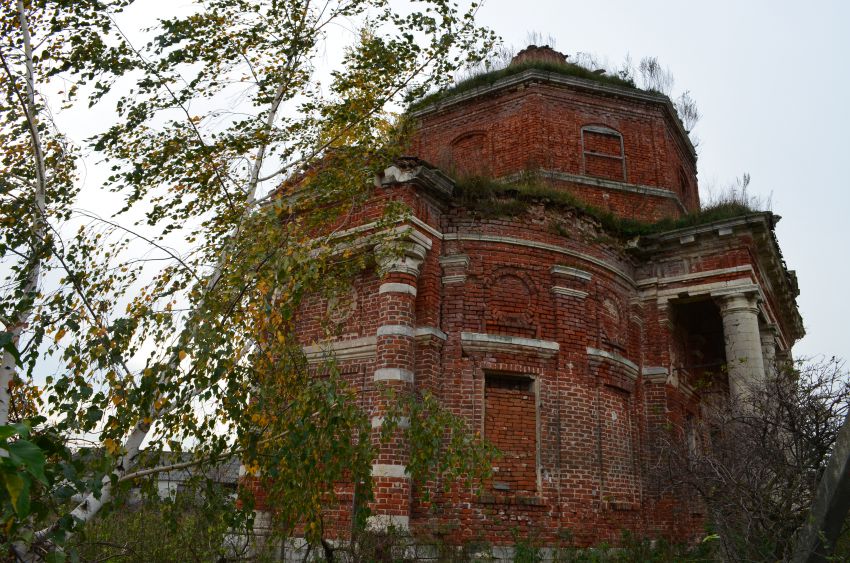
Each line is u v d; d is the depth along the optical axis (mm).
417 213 12367
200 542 7582
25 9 7031
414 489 11133
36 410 5738
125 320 5145
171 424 5387
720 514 8508
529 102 17812
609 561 11375
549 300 13141
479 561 10539
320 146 8312
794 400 8680
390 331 11531
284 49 8180
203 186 7723
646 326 14883
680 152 20391
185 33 7621
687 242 14648
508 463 11797
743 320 13844
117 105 7426
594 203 17125
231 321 5738
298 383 6094
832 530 5090
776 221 14570
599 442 12680
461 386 11969
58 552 4270
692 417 15398
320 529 6121
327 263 9266
